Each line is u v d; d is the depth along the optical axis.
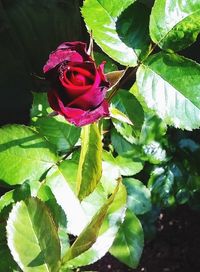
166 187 0.64
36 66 0.73
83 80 0.33
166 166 0.64
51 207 0.41
